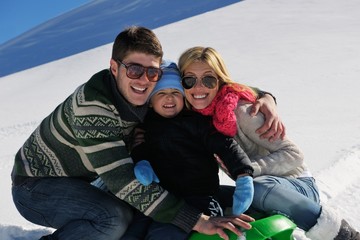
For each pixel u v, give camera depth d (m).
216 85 2.31
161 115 2.36
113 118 2.14
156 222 2.26
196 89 2.30
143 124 2.39
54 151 2.29
